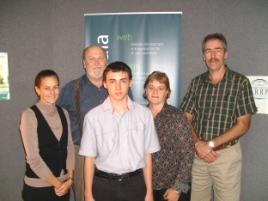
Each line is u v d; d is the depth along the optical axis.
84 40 2.69
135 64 2.63
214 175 2.17
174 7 2.57
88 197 1.62
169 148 1.81
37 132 1.78
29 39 2.73
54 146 1.84
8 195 2.85
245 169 2.63
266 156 2.58
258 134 2.57
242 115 2.04
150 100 1.87
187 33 2.59
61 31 2.69
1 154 2.82
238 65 2.54
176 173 1.84
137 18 2.59
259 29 2.47
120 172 1.58
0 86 2.77
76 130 2.15
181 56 2.62
